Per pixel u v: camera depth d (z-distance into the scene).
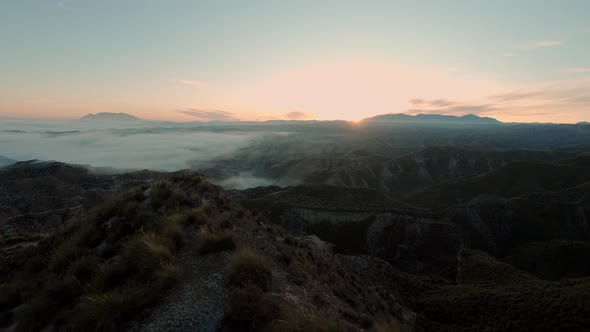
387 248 70.94
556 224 72.75
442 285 30.77
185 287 8.18
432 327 19.91
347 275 15.62
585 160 112.56
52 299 8.20
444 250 70.94
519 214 76.31
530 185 101.62
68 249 10.63
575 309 17.78
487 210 78.25
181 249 10.32
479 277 32.66
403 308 19.16
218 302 7.60
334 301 10.29
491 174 112.88
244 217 14.67
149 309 7.42
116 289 7.86
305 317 7.15
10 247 16.16
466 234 73.56
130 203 13.10
